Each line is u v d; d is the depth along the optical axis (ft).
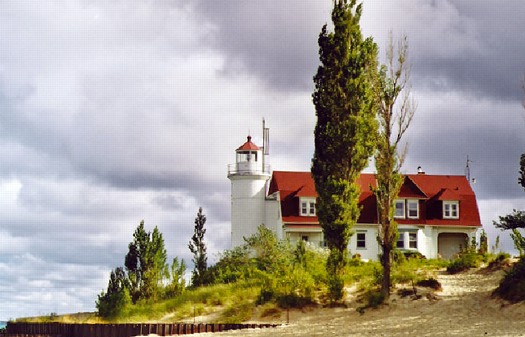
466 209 248.52
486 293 136.67
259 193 248.52
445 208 246.47
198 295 172.14
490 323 114.83
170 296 194.49
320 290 156.35
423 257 219.20
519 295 125.08
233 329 135.03
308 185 245.86
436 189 251.80
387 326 122.42
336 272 160.15
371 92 154.92
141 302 189.47
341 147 166.81
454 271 161.17
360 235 238.07
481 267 160.56
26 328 167.22
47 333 160.97
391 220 146.41
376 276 151.64
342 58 170.91
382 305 138.41
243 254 210.38
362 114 168.86
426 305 135.23
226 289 171.53
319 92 171.83
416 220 245.04
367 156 167.63
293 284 154.61
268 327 133.69
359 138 166.50
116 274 200.75
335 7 173.37
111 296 186.91
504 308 123.13
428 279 149.48
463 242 248.93
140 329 141.59
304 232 239.30
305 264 175.42
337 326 128.16
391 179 148.25
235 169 251.19
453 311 127.95
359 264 193.06
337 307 145.38
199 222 223.10
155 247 200.95
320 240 238.68
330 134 167.63
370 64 157.07
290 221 238.07
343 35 171.42
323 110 170.50
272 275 164.96
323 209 165.99
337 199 164.35
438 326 116.98
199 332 137.08
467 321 118.83
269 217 248.32
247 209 247.50
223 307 159.53
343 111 168.96
